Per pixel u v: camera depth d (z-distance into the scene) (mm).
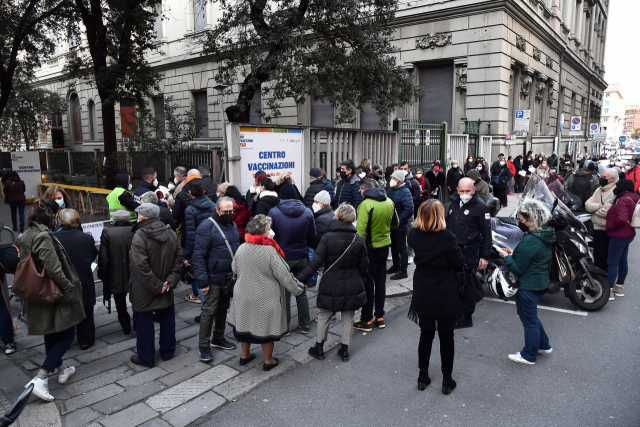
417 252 3789
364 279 5000
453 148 14250
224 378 4168
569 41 26906
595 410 3613
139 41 14430
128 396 3838
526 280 4293
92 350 4738
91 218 12008
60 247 3871
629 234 6137
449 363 3840
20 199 11438
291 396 3865
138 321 4309
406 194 6965
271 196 6086
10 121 27438
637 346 4816
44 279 3650
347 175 7594
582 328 5324
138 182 14812
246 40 10602
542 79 21469
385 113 11484
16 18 14000
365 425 3441
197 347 4836
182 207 5988
